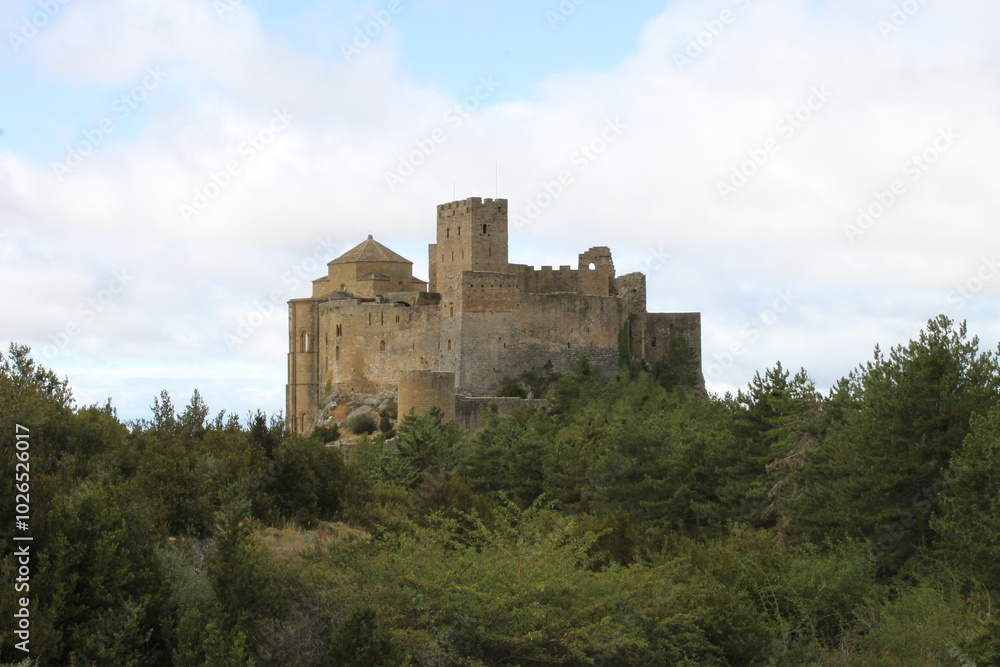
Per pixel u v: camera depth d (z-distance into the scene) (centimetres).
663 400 10000
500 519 3841
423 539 3403
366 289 13912
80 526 2864
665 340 13812
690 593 3409
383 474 7381
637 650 3184
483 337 12512
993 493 3900
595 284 13962
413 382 11331
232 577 2962
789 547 4441
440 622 3070
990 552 3762
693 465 6369
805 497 4984
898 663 3359
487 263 12975
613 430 7444
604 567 3647
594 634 3077
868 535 4547
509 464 7294
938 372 4650
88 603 2772
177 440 4569
